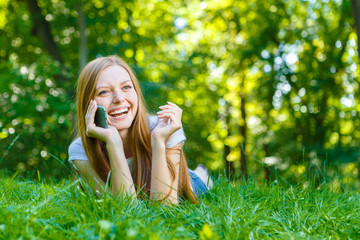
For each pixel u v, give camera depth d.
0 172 3.65
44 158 9.41
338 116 13.77
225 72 15.16
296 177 3.22
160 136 2.65
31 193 2.68
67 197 2.40
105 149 2.79
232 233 1.75
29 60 12.70
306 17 13.75
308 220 2.23
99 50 11.84
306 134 14.09
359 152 9.77
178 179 2.83
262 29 13.92
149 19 13.48
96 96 2.66
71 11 11.81
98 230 1.71
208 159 16.55
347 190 3.00
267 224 1.99
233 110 16.58
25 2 11.54
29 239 1.60
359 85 12.77
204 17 13.88
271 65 13.62
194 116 16.89
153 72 13.48
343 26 13.19
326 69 13.51
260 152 13.50
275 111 14.99
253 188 2.87
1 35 12.42
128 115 2.69
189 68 14.54
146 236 1.63
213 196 2.67
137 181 2.68
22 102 9.61
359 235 2.02
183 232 1.82
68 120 9.55
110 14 11.84
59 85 10.70
